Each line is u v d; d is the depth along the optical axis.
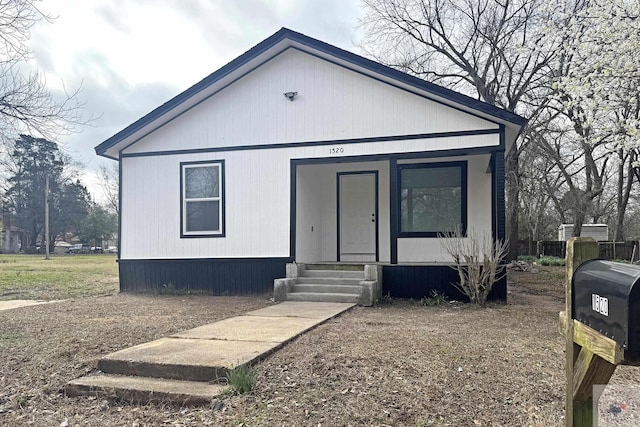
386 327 5.89
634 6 7.80
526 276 14.41
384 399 3.38
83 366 4.36
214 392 3.59
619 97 8.39
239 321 6.22
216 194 9.91
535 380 3.74
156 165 10.20
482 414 3.12
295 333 5.32
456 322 6.32
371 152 9.05
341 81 9.26
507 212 17.09
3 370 4.33
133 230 10.27
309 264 9.34
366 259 11.02
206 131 9.97
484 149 8.43
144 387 3.73
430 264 8.80
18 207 46.47
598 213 26.61
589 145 11.97
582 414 1.95
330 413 3.18
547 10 10.81
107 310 7.57
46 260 28.75
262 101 9.69
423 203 10.40
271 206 9.59
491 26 17.08
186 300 8.89
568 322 2.00
